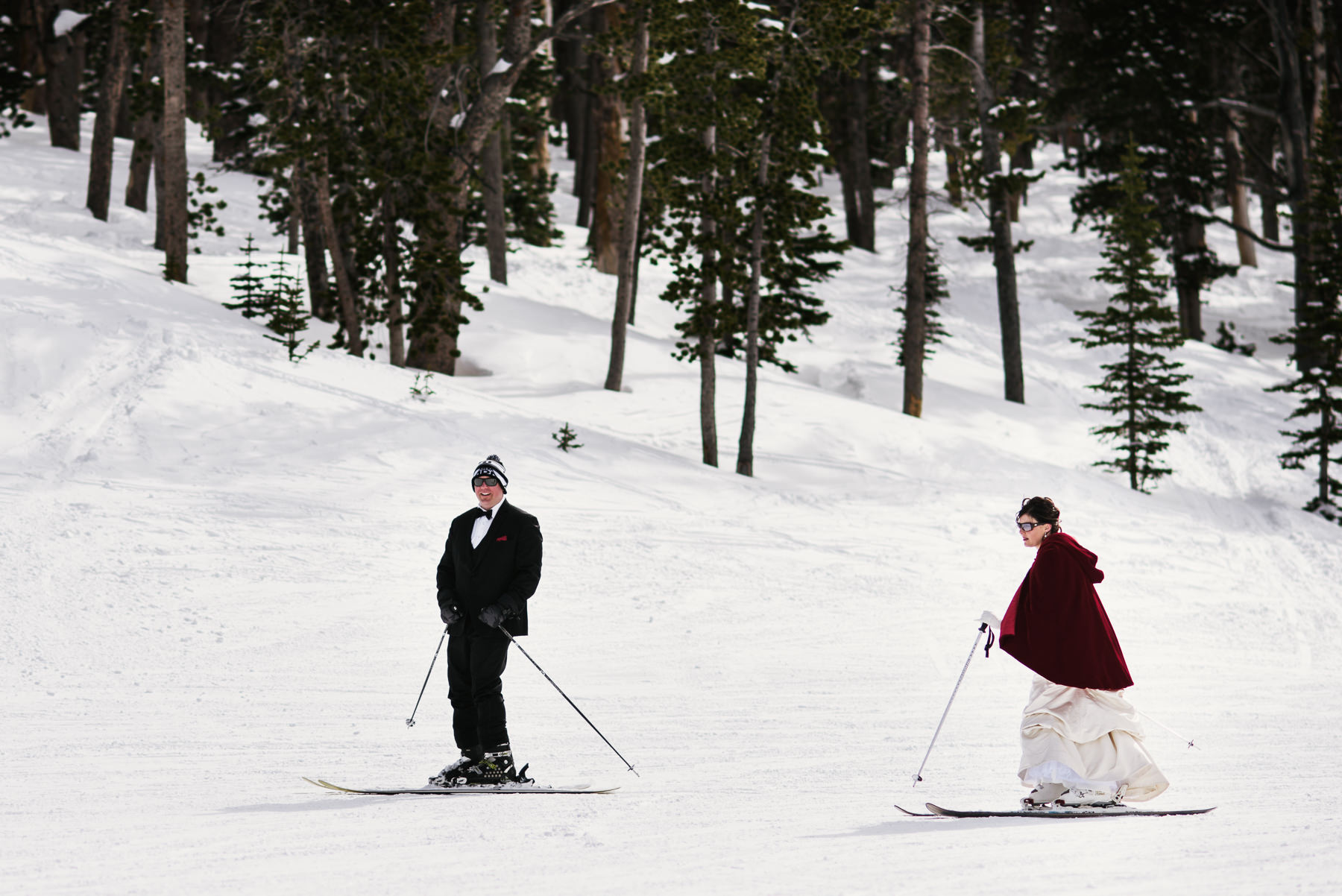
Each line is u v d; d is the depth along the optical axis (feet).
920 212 262.26
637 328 307.37
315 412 179.73
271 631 102.68
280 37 208.44
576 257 366.84
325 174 212.43
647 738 72.90
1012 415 280.72
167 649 94.99
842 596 134.72
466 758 59.26
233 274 263.70
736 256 201.77
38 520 129.80
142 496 143.02
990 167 295.89
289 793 56.29
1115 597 146.20
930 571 151.94
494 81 225.35
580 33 238.27
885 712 83.66
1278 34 359.25
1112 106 360.07
